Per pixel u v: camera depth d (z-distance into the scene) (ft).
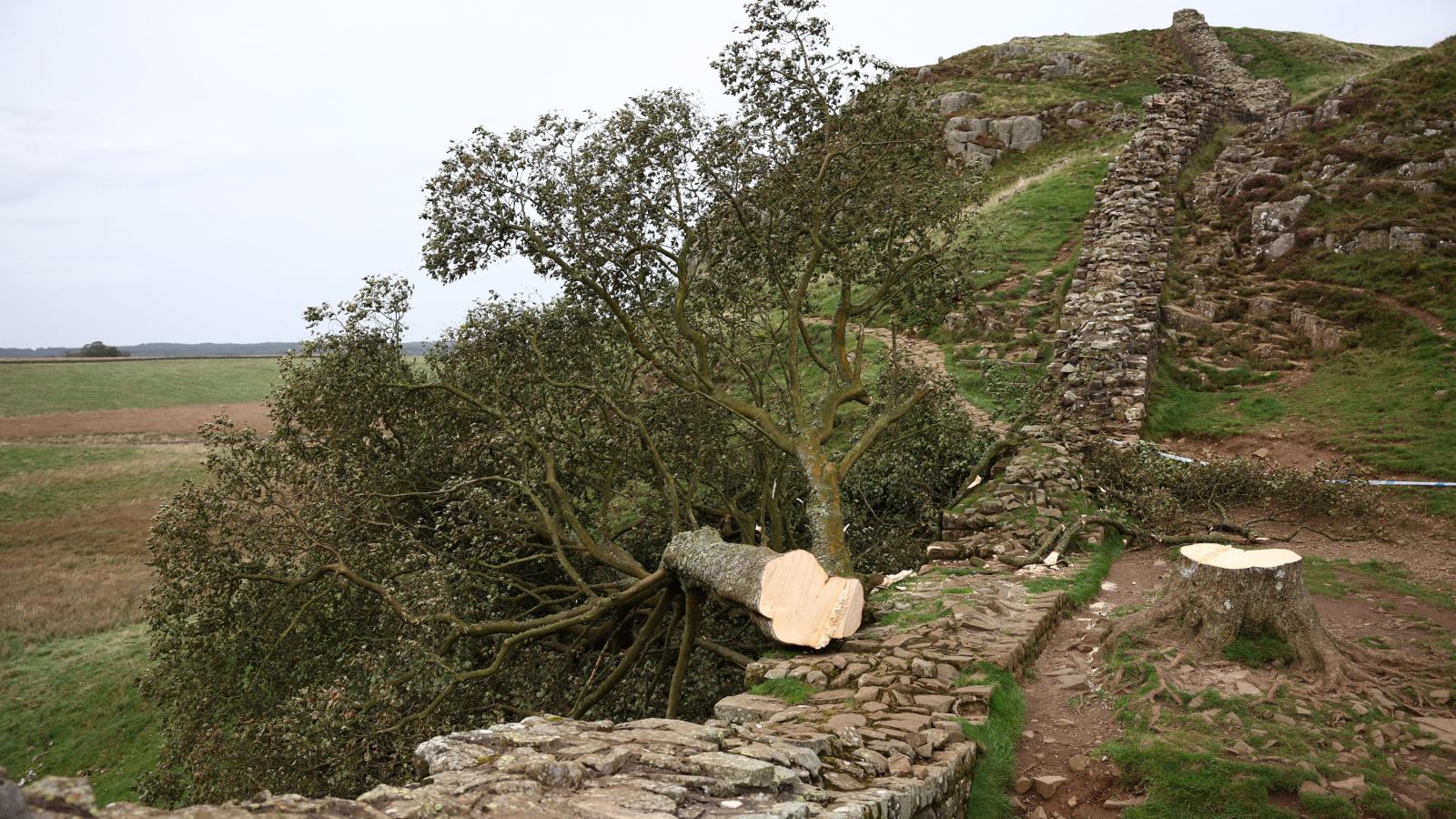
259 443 41.11
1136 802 19.21
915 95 41.24
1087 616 32.42
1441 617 29.35
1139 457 48.96
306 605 37.29
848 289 42.80
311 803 11.21
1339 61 151.64
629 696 40.34
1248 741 20.40
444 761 14.52
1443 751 19.58
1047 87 156.25
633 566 40.14
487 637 40.27
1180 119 103.60
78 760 61.82
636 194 39.55
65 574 89.97
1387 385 56.44
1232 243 81.20
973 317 76.33
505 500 39.01
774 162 40.50
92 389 202.49
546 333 43.88
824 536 36.83
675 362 47.16
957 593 33.14
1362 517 42.65
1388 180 77.56
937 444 51.47
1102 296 68.90
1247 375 63.41
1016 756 21.62
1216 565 25.31
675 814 12.60
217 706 38.65
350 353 41.60
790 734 19.31
